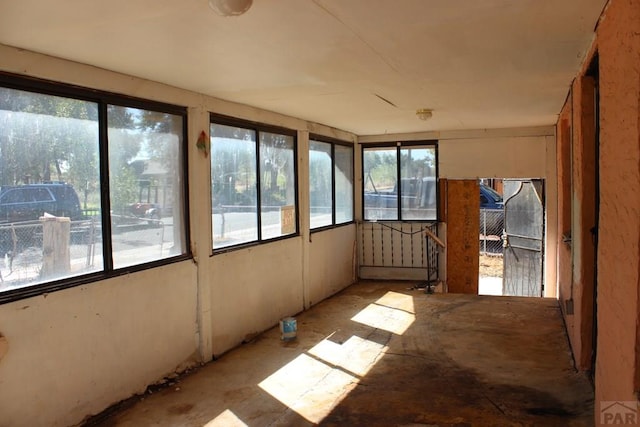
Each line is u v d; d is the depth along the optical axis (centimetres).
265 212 527
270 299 525
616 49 193
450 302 623
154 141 380
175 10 225
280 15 236
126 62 313
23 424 278
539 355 422
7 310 270
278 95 435
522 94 451
